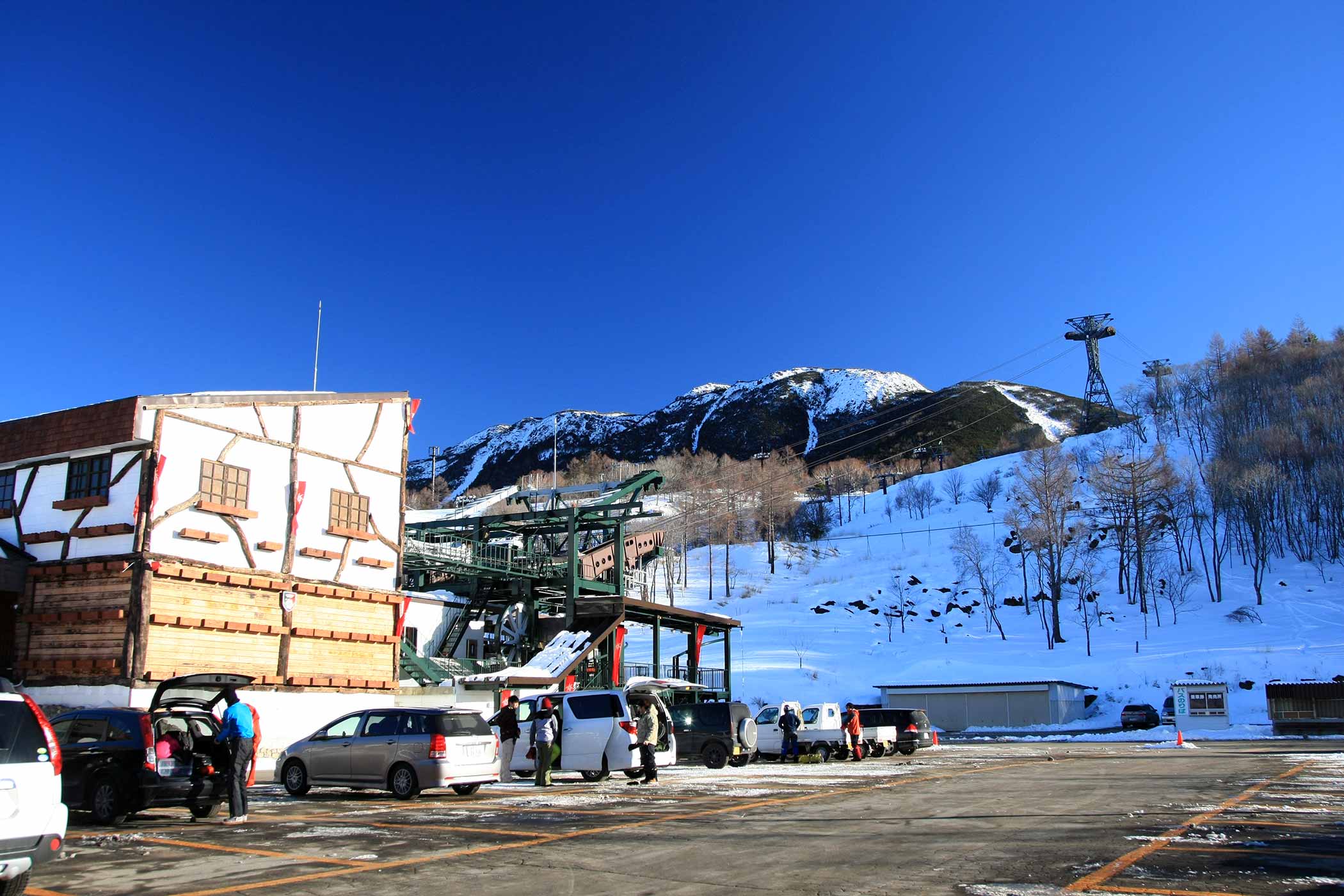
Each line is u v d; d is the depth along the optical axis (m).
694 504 113.62
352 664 25.31
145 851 9.37
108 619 20.12
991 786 16.97
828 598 99.88
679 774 21.12
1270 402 119.19
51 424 21.92
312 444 24.88
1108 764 23.59
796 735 26.97
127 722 12.07
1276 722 44.78
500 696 30.34
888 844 9.62
